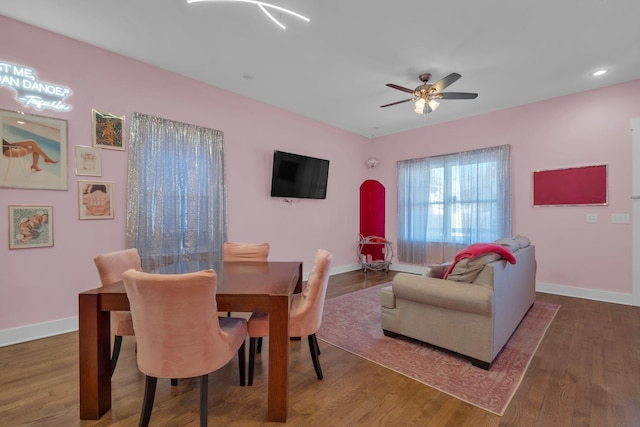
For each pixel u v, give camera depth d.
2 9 2.41
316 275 1.97
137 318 1.43
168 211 3.43
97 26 2.64
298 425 1.59
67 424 1.58
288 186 4.66
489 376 2.05
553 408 1.70
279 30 2.69
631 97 3.60
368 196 6.24
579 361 2.24
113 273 2.05
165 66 3.36
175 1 2.31
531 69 3.34
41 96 2.67
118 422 1.60
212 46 2.96
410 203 5.64
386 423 1.60
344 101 4.36
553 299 3.87
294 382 2.00
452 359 2.30
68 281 2.83
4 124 2.51
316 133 5.21
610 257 3.75
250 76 3.60
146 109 3.29
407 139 5.76
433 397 1.83
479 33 2.70
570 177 4.01
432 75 3.52
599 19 2.48
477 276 2.25
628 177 3.62
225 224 3.93
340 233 5.72
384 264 5.80
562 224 4.09
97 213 2.98
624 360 2.25
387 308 2.71
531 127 4.32
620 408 1.69
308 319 1.95
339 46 2.94
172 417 1.64
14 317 2.56
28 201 2.63
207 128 3.78
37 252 2.68
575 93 3.98
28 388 1.90
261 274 2.16
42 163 2.69
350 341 2.63
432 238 5.36
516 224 4.46
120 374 2.08
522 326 2.94
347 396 1.84
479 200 4.76
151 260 3.29
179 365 1.44
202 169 3.72
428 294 2.33
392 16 2.48
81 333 1.62
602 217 3.80
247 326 1.91
